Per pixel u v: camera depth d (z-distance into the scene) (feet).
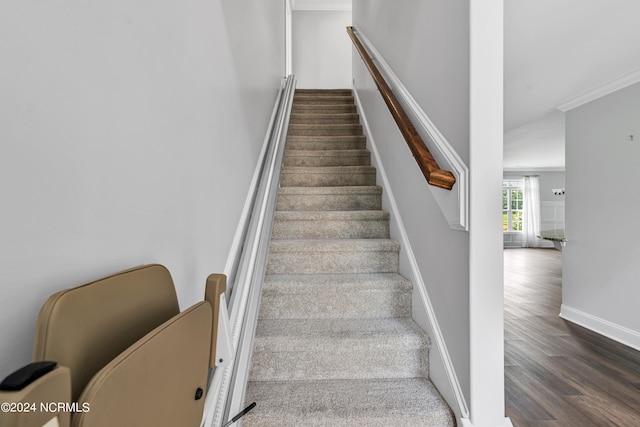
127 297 1.54
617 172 7.82
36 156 1.31
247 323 3.81
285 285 4.90
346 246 5.64
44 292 1.34
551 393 5.13
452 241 3.67
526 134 12.96
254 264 4.37
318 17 18.79
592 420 4.46
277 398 3.78
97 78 1.69
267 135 7.43
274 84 9.05
